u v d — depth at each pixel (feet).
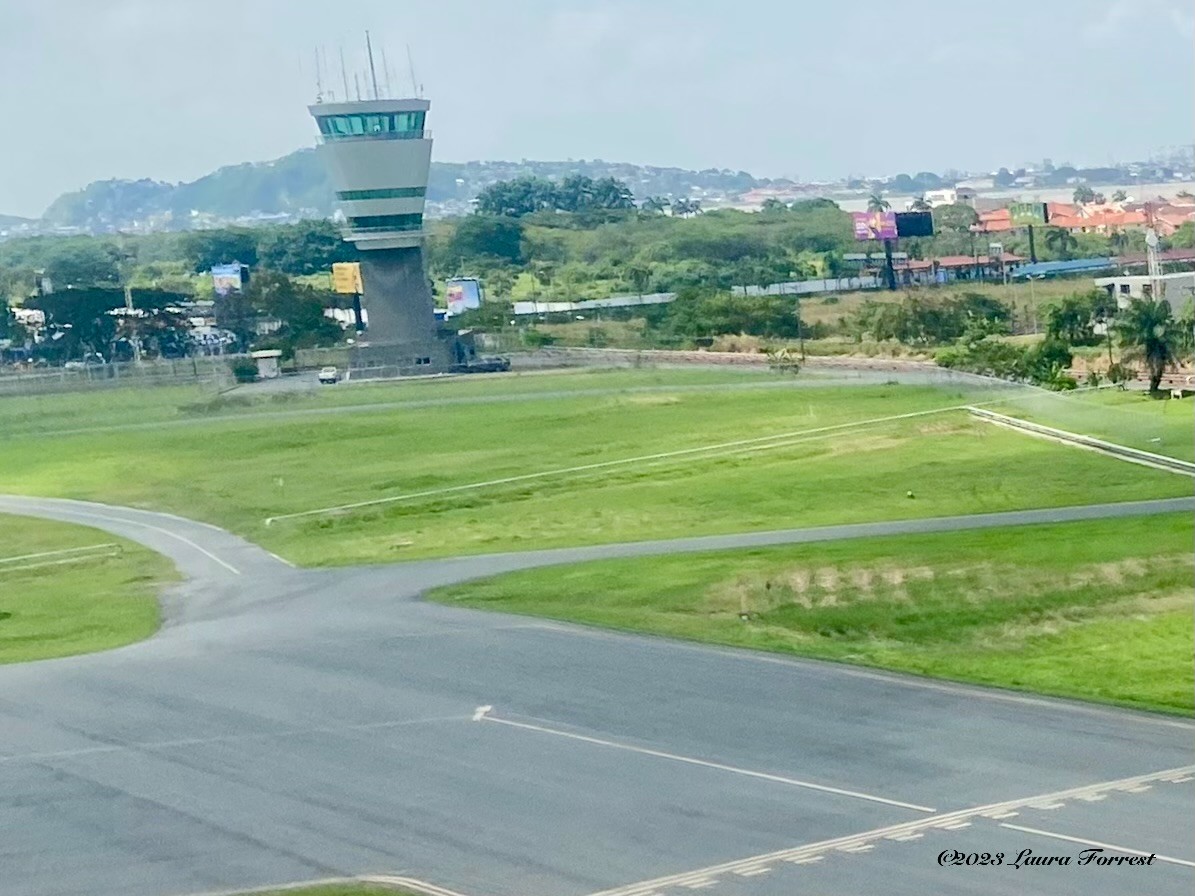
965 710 144.05
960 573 206.28
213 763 140.56
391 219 636.89
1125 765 125.39
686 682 159.33
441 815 122.62
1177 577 200.03
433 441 418.31
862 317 651.66
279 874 112.16
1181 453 319.47
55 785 136.56
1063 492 286.05
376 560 260.01
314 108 629.92
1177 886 100.58
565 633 185.78
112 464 411.75
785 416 419.74
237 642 193.57
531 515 300.61
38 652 196.03
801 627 185.26
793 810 118.93
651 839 114.52
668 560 232.94
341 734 147.43
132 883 112.16
